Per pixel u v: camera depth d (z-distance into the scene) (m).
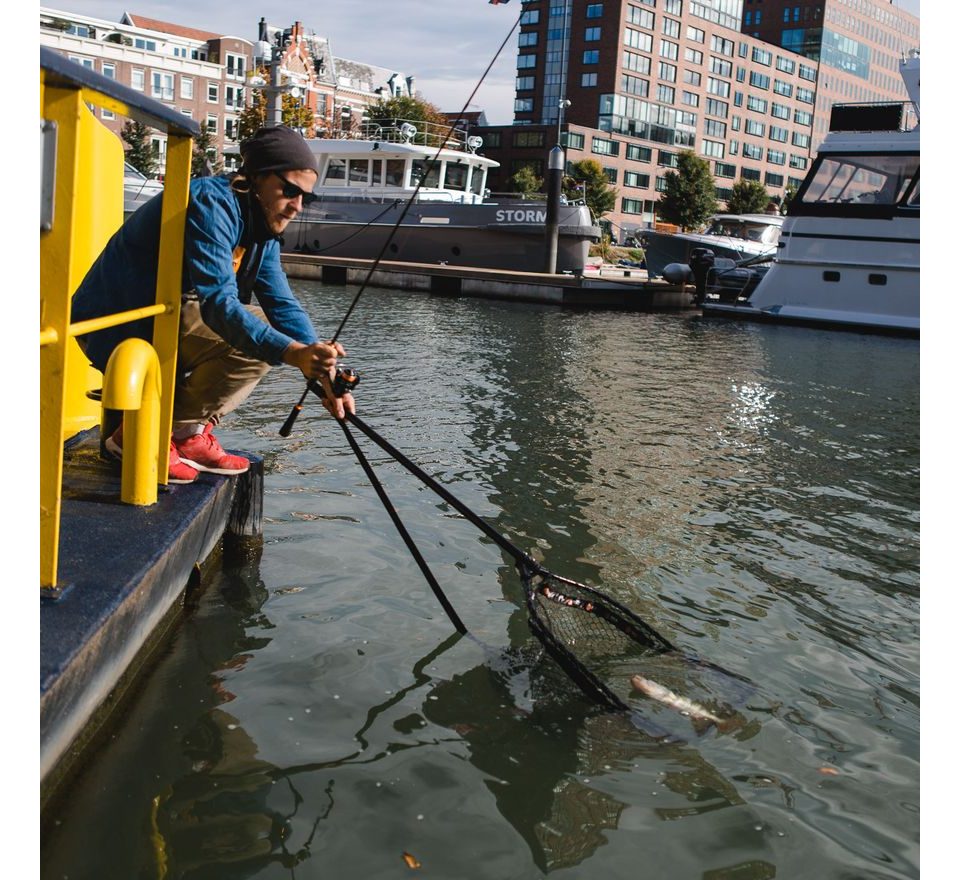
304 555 3.78
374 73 65.75
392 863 2.02
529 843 2.11
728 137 83.12
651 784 2.38
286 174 3.02
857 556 4.30
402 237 22.27
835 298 16.70
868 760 2.55
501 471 5.37
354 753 2.41
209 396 3.36
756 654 3.20
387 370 9.04
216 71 56.00
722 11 78.56
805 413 8.12
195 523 3.06
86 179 3.52
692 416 7.61
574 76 70.69
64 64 1.81
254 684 2.72
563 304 19.45
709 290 20.11
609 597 3.19
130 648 2.52
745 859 2.11
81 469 3.33
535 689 2.81
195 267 2.97
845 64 101.44
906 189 15.98
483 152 67.56
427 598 3.45
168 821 2.08
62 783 2.16
